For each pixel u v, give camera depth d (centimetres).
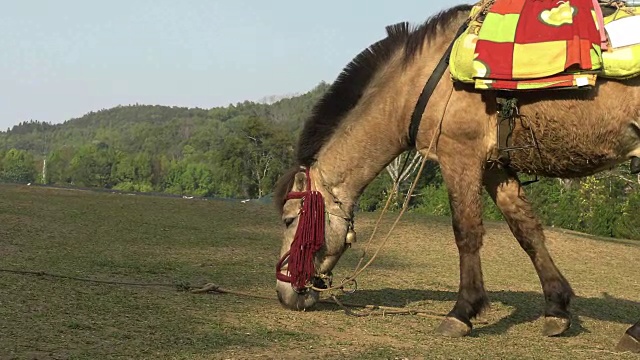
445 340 483
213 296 612
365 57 554
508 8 485
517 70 461
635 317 636
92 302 535
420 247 1196
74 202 1545
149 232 1127
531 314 612
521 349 466
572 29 455
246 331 472
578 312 643
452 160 499
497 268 1002
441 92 498
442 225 1506
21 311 484
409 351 440
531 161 496
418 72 518
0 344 396
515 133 485
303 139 569
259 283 705
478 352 447
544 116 471
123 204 1566
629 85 452
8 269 669
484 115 488
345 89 556
